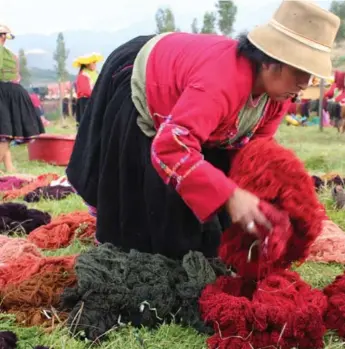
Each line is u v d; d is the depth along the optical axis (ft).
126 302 7.45
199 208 6.61
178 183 6.62
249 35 6.83
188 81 7.07
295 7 6.68
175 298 7.69
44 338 7.27
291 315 6.75
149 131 8.01
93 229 11.64
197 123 6.63
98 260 7.96
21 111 22.80
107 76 8.68
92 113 8.89
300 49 6.63
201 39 7.51
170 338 7.29
